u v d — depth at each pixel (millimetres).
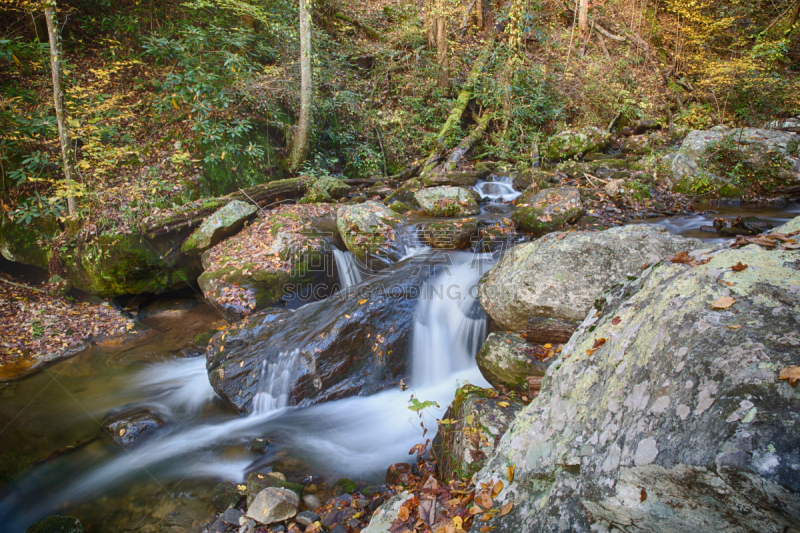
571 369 2215
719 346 1522
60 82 6203
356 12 12516
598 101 10883
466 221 6512
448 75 11227
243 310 5906
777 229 2125
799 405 1237
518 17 9977
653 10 12914
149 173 7098
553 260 3973
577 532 1659
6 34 7562
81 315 6250
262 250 6438
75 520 3197
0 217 6617
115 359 5547
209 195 7555
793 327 1455
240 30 8578
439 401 4480
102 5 8594
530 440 2186
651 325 1878
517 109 10148
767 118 9578
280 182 8180
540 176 8633
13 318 5875
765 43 10312
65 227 6617
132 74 8477
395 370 4785
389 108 10922
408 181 9125
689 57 11922
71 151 6406
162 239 6730
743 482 1213
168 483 3619
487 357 3943
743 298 1660
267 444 4051
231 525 3088
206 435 4250
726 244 2061
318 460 3814
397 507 2502
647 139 9906
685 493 1369
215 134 7496
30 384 4957
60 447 4059
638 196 7289
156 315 6648
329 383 4582
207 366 5156
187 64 7609
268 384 4664
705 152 7879
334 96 9906
